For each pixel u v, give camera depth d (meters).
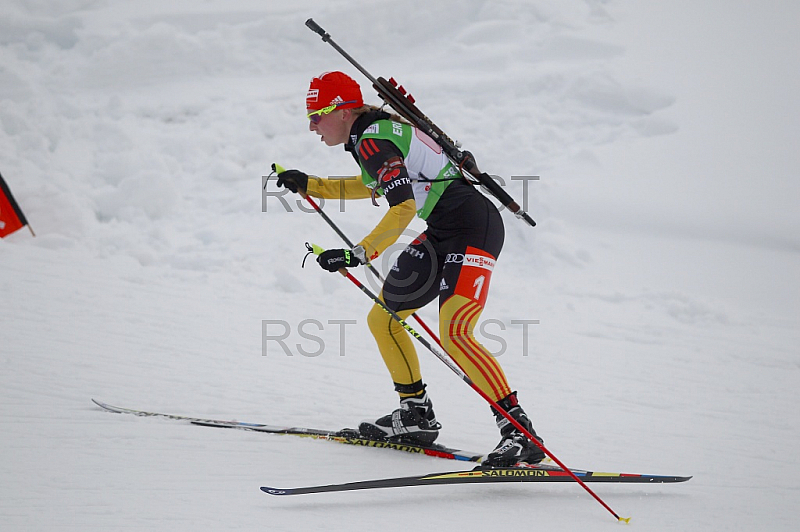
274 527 9.52
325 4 39.97
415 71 36.47
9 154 29.44
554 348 18.78
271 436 12.90
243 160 30.98
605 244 25.69
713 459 12.91
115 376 14.95
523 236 25.94
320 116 12.08
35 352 15.66
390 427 12.80
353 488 10.40
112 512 9.72
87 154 30.81
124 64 37.06
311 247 11.06
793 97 32.53
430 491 11.18
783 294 23.08
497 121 32.47
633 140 31.06
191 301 20.05
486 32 38.00
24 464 11.09
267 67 37.34
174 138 31.69
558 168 29.59
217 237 25.25
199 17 39.56
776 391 16.59
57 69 36.88
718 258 24.88
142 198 26.91
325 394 15.07
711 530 10.12
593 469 12.30
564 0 39.66
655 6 39.78
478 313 11.96
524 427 11.42
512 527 9.94
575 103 33.44
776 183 27.92
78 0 40.81
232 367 16.03
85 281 20.61
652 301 22.56
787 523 10.45
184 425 13.05
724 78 34.06
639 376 17.19
